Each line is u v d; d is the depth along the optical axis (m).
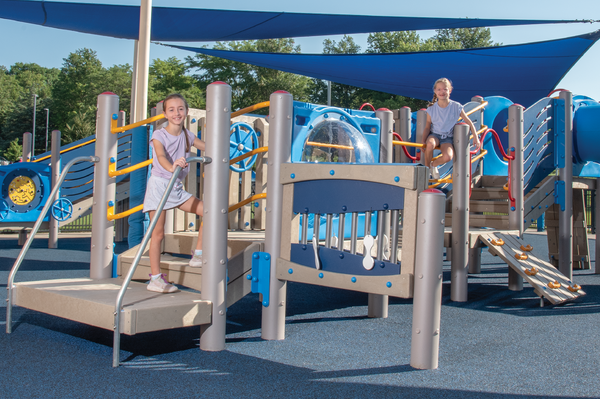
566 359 3.26
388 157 4.87
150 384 2.66
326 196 3.46
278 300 3.71
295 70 15.38
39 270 6.83
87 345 3.45
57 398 2.41
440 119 5.42
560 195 7.00
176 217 4.81
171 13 11.00
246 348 3.46
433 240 3.01
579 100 7.70
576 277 7.51
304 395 2.53
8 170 9.05
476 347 3.55
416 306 3.04
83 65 65.31
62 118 64.06
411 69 13.89
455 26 11.96
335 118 4.30
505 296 5.78
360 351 3.41
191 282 3.69
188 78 51.41
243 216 5.21
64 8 10.62
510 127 6.20
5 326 3.93
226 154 3.43
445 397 2.53
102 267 4.23
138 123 4.12
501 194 6.78
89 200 9.76
